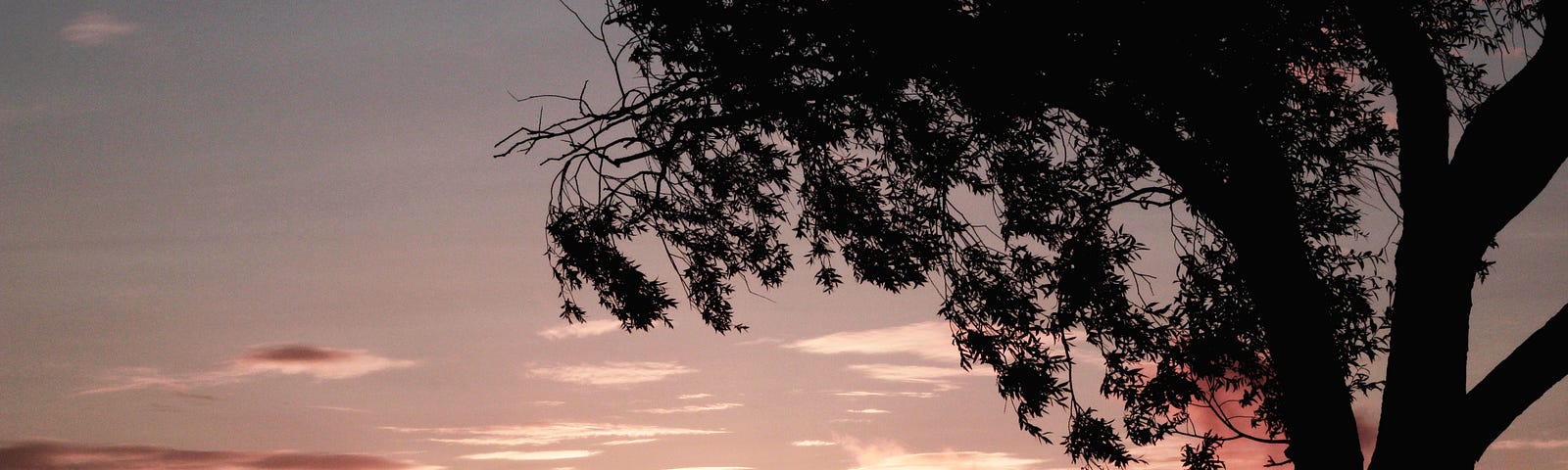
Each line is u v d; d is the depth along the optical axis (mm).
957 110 10805
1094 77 9453
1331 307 10172
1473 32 10117
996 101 9812
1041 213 10891
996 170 10867
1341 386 8578
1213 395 10586
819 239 11727
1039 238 10992
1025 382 10219
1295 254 8789
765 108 10617
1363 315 10281
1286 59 9781
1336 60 10258
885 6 9672
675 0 10406
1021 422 10383
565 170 11547
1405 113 8656
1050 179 10883
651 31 10711
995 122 10180
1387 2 8688
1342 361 10242
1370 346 10297
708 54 10703
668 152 11242
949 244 10898
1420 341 8039
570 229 11508
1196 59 9172
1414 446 7883
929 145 10570
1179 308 10773
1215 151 9219
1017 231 10969
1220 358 10516
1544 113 7934
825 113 10914
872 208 11266
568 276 11562
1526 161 7969
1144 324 10289
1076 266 10320
